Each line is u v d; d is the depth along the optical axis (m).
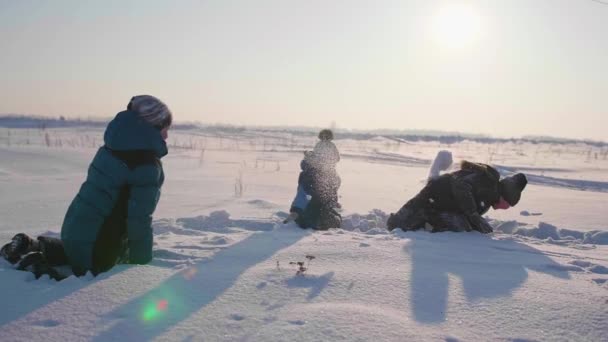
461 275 3.86
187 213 7.25
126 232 4.00
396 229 5.86
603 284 3.79
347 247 4.68
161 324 2.84
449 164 6.50
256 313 3.01
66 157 18.08
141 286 3.44
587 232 6.34
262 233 5.54
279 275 3.72
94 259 3.75
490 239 5.39
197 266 3.99
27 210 7.42
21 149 21.77
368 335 2.73
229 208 7.76
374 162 23.62
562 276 3.98
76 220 3.77
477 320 2.99
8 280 3.50
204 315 2.97
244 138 54.56
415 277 3.76
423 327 2.87
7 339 2.65
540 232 6.23
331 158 6.23
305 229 6.00
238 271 3.84
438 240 5.22
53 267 3.97
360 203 9.24
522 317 3.04
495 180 5.89
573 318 3.03
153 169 3.88
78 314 2.97
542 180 16.30
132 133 3.88
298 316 2.96
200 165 17.55
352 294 3.37
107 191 3.80
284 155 25.42
